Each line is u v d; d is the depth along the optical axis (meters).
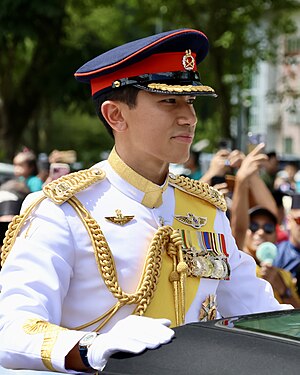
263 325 4.29
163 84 4.96
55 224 4.89
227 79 35.28
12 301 4.64
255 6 34.34
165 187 5.27
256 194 11.07
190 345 4.04
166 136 4.98
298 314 4.55
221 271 5.26
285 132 62.28
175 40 5.00
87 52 36.91
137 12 36.91
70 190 5.01
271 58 37.38
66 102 37.06
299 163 37.31
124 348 4.11
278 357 3.83
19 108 39.06
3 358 4.55
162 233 5.10
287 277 9.59
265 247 9.55
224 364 3.86
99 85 5.16
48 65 36.84
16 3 33.19
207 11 34.62
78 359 4.34
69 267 4.88
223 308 5.57
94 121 65.94
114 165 5.20
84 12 38.38
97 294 4.91
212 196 5.50
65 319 4.95
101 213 5.04
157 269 5.02
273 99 37.88
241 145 20.42
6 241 4.97
